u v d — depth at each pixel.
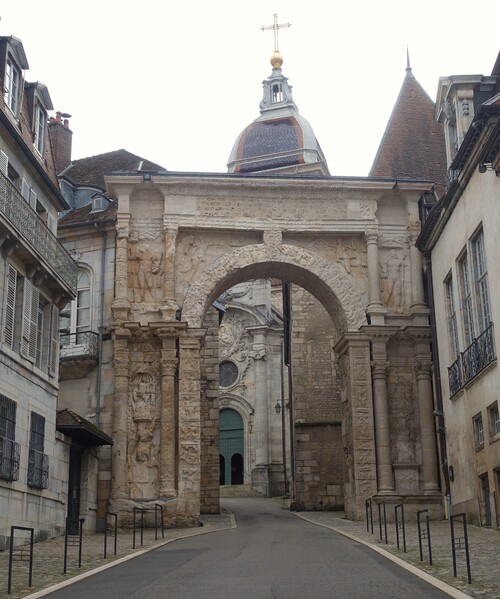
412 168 30.80
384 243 27.70
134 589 10.13
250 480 53.09
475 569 11.36
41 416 19.92
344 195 27.75
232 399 55.09
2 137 18.84
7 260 18.14
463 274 22.47
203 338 26.45
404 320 27.02
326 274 27.42
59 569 13.07
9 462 17.41
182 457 25.39
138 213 27.44
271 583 10.19
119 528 24.77
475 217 20.34
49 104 22.88
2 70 19.23
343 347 27.22
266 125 59.62
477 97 22.95
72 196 31.59
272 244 27.38
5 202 17.92
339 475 33.00
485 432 19.86
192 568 12.37
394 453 26.16
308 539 17.69
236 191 27.50
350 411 26.47
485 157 17.75
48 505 20.11
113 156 35.03
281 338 55.44
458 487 22.89
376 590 9.47
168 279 26.64
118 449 25.47
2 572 12.73
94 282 27.53
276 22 64.62
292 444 36.25
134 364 26.41
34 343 19.69
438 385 24.92
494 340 18.91
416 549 14.68
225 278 27.14
